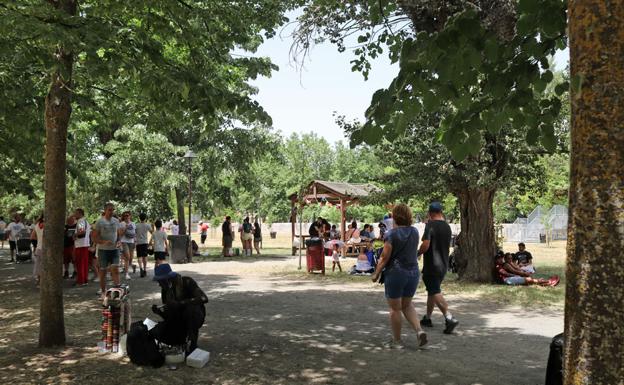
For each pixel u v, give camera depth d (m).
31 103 8.81
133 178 25.83
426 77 3.55
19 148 12.30
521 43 3.70
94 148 27.09
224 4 8.22
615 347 1.92
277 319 8.61
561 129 12.48
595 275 1.98
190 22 7.71
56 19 5.40
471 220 13.72
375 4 5.18
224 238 24.53
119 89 8.65
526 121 4.14
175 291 6.09
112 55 5.71
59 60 5.70
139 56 6.11
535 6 3.38
